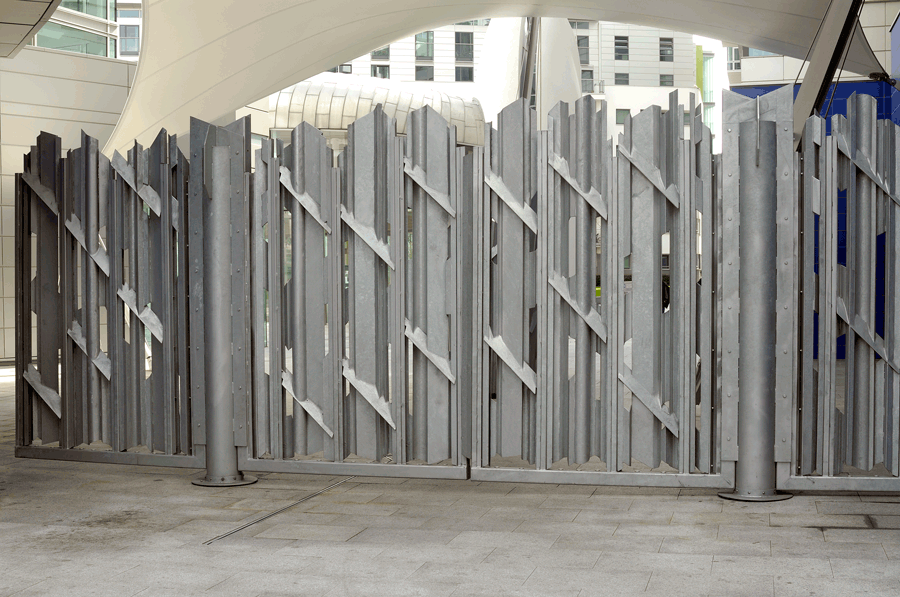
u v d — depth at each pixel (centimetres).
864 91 1269
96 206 580
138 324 568
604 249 475
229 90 1402
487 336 488
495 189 483
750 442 455
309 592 322
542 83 2559
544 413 481
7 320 1775
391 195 502
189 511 454
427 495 488
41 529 418
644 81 5331
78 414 591
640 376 472
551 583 328
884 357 447
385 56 5606
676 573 337
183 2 1071
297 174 518
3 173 1795
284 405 527
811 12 1132
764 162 447
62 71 1884
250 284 528
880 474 529
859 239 451
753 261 450
